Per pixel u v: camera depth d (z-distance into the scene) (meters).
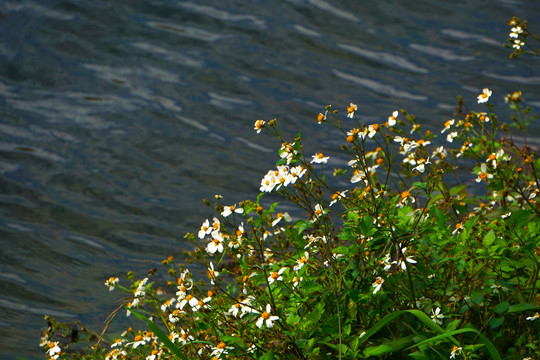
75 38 12.59
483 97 4.29
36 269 7.36
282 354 3.42
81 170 9.16
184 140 9.67
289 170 3.59
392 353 3.46
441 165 4.09
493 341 3.39
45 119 10.38
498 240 3.48
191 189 8.65
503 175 3.74
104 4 13.62
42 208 8.46
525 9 12.65
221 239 3.59
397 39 11.94
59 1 13.77
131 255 7.52
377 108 9.91
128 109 10.52
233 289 3.68
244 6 13.41
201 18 13.05
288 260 3.58
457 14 12.61
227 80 11.10
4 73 11.63
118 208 8.38
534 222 3.82
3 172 9.16
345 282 3.50
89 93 11.00
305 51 11.78
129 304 3.80
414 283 3.49
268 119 9.97
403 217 3.57
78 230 8.03
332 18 12.76
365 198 3.73
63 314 6.53
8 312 6.62
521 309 3.18
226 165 9.05
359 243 3.45
